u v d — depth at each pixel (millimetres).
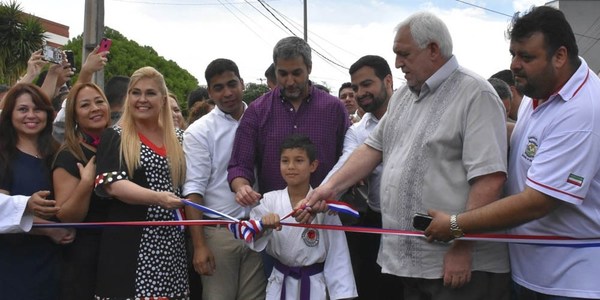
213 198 3566
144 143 3221
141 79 3225
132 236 3098
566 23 2531
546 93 2586
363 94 3896
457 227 2582
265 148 3461
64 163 3273
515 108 4527
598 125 2447
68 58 4633
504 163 2686
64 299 3254
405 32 2840
